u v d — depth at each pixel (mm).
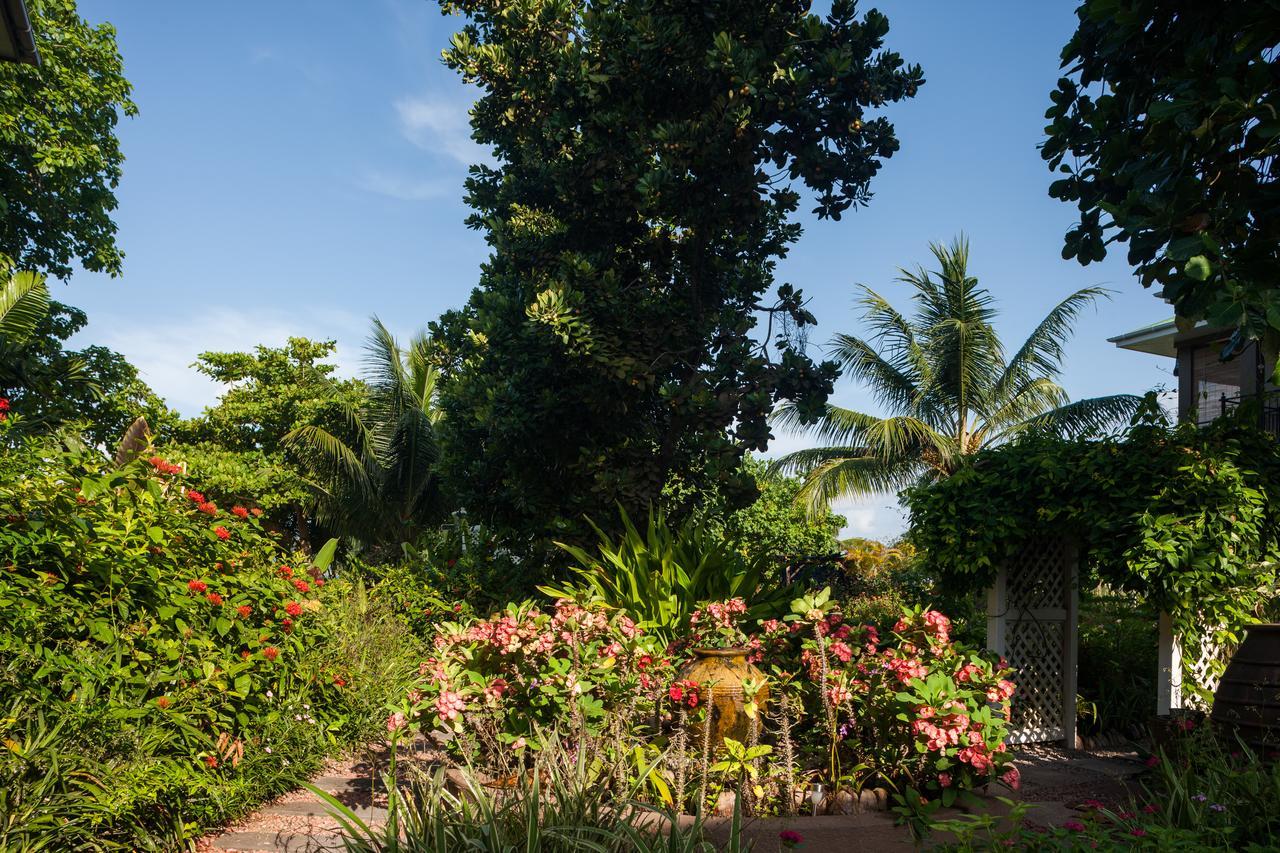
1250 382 13242
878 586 17234
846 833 4281
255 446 25891
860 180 10570
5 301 13273
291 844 4102
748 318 10719
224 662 4742
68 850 3434
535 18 11703
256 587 5602
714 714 5035
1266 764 4891
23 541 4078
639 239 11828
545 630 5246
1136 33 3590
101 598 4352
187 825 4039
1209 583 6078
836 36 10445
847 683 5059
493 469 11523
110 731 3793
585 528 11008
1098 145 4090
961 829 3330
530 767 4770
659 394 10844
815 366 10719
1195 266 2998
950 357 18859
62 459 5203
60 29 16484
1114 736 7621
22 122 15906
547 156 12016
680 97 10836
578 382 10852
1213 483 6199
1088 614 9148
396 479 18656
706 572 7203
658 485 10734
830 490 19625
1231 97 3021
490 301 11422
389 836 3164
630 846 3158
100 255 18328
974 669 5246
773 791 4730
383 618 8969
